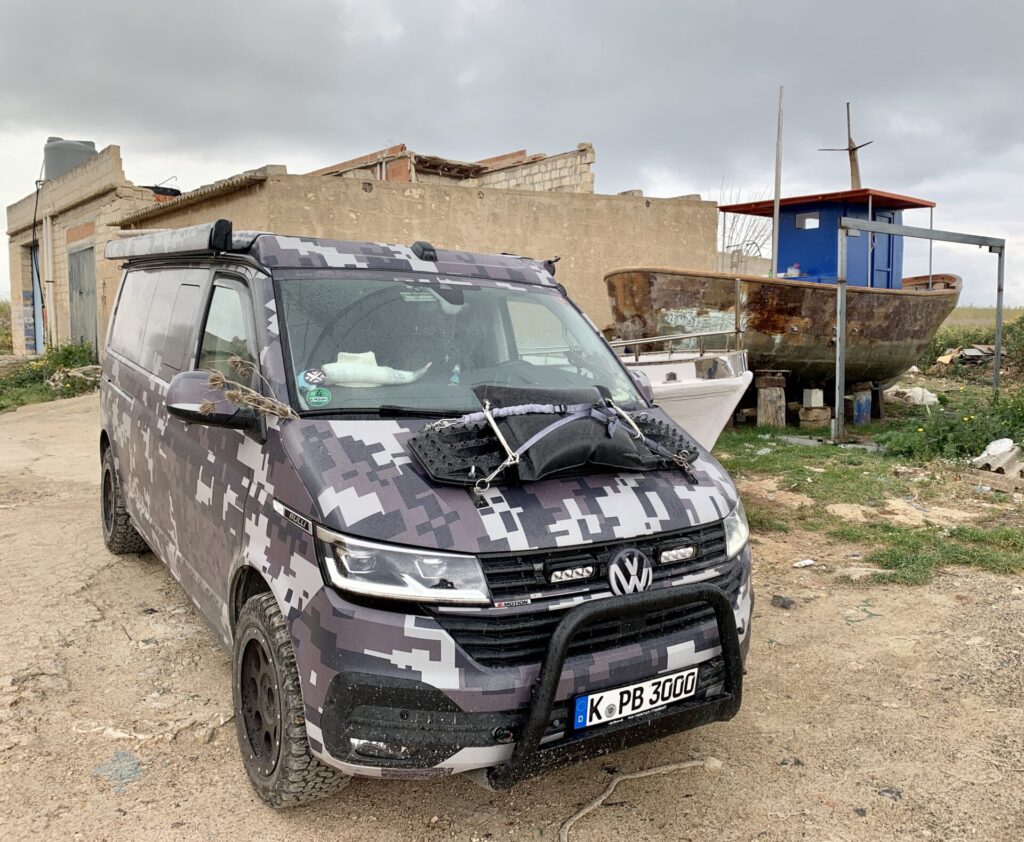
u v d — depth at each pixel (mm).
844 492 8008
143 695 4105
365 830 3139
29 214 27625
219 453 3768
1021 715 3965
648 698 2998
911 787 3436
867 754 3689
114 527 5941
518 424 3236
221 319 4113
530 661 2799
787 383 12711
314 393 3430
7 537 6652
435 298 4082
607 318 17391
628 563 2969
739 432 11445
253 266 3961
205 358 4172
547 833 3139
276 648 3047
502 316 4195
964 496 7852
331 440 3174
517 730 2771
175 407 3367
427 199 15547
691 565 3186
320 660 2811
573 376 4133
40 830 3084
